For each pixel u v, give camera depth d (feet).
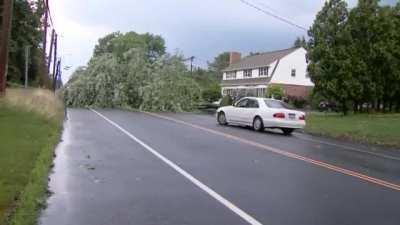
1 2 133.90
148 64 149.79
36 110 74.13
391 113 132.26
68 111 119.85
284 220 25.13
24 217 23.56
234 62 297.74
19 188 28.17
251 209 27.09
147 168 39.22
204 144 56.44
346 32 124.67
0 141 45.21
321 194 31.48
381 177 38.75
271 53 261.85
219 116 89.25
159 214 25.73
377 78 127.03
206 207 27.32
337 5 127.34
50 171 36.99
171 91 143.13
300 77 241.96
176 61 147.74
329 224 24.71
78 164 40.55
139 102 146.72
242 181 34.88
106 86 148.66
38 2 167.12
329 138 75.25
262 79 245.86
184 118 104.78
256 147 55.36
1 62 75.82
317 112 152.35
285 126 76.43
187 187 32.37
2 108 69.72
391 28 125.39
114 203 27.76
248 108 81.25
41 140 49.67
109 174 36.32
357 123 94.73
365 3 125.80
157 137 62.49
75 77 155.33
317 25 128.98
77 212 25.73
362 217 26.21
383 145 68.95
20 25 158.30
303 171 40.06
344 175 38.83
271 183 34.53
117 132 67.77
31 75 177.58
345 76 124.88
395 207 28.60
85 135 63.16
